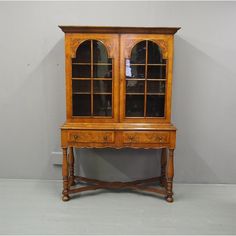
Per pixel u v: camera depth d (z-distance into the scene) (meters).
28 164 2.96
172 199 2.55
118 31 2.34
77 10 2.72
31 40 2.77
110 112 2.49
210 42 2.75
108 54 2.37
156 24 2.72
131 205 2.48
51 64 2.81
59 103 2.87
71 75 2.40
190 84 2.82
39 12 2.72
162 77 2.45
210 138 2.91
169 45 2.37
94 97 2.48
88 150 2.94
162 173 2.83
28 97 2.86
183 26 2.72
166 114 2.46
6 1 2.70
